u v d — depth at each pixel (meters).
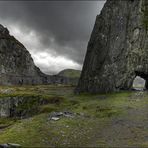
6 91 106.19
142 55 91.00
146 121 40.72
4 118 74.62
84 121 41.72
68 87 140.88
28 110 73.62
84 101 72.19
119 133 34.25
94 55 99.38
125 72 88.75
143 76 96.31
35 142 29.66
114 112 49.06
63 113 48.59
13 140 30.52
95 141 30.62
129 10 96.06
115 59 90.12
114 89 85.75
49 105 70.12
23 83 181.75
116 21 96.62
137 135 32.88
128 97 69.69
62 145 28.86
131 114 46.81
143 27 92.94
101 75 91.69
